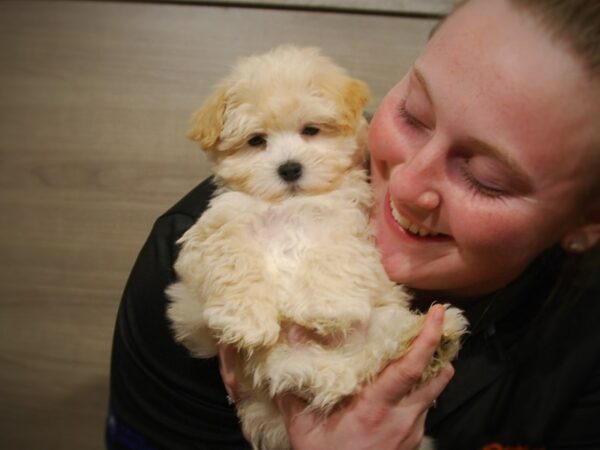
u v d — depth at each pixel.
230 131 1.39
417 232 1.16
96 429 2.71
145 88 2.40
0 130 2.47
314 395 1.05
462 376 1.27
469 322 1.25
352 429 1.02
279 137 1.38
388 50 2.33
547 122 0.90
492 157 0.97
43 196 2.52
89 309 2.61
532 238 1.06
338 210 1.24
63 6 2.35
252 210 1.24
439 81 0.98
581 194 1.02
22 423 2.74
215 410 1.42
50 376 2.69
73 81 2.41
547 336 1.26
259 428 1.21
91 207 2.51
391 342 1.03
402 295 1.21
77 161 2.48
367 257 1.15
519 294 1.27
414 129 1.11
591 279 1.23
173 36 2.35
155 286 1.47
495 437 1.27
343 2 2.29
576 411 1.28
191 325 1.27
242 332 1.04
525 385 1.26
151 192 2.48
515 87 0.90
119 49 2.37
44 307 2.63
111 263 2.56
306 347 1.09
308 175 1.30
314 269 1.10
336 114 1.38
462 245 1.08
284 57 1.46
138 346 1.50
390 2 2.28
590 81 0.88
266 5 2.30
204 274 1.14
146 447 1.53
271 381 1.07
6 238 2.57
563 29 0.88
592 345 1.26
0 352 2.67
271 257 1.15
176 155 2.44
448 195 1.04
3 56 2.40
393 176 1.09
